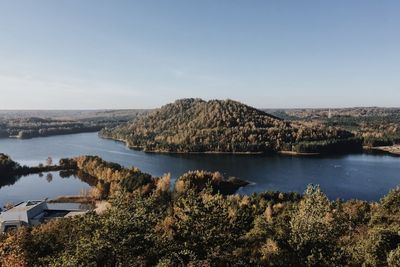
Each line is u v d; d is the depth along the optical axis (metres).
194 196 31.80
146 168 189.62
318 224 32.38
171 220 34.94
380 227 43.41
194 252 28.14
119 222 26.62
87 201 128.25
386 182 150.88
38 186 157.50
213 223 29.42
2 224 90.44
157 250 27.78
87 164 179.12
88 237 27.98
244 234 36.31
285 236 33.25
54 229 46.06
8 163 179.38
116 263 25.59
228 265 29.66
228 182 147.12
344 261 33.16
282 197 104.62
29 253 37.62
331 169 181.50
